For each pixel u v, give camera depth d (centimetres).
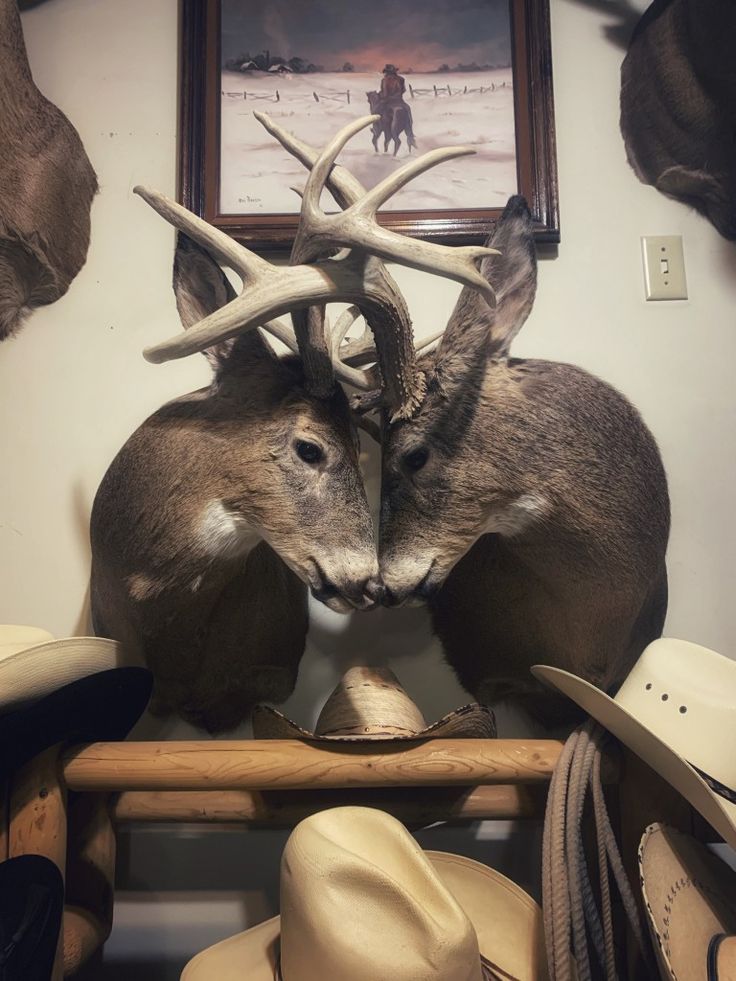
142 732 119
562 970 77
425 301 128
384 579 98
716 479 126
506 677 118
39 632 101
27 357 128
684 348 129
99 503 107
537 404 100
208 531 99
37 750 89
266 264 90
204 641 112
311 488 96
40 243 125
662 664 91
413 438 99
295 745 91
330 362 97
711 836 94
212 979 86
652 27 133
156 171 133
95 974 117
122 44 137
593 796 88
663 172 132
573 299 130
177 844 120
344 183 96
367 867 75
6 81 123
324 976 73
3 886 82
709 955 74
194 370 128
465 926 74
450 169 131
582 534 100
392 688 103
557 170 132
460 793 98
